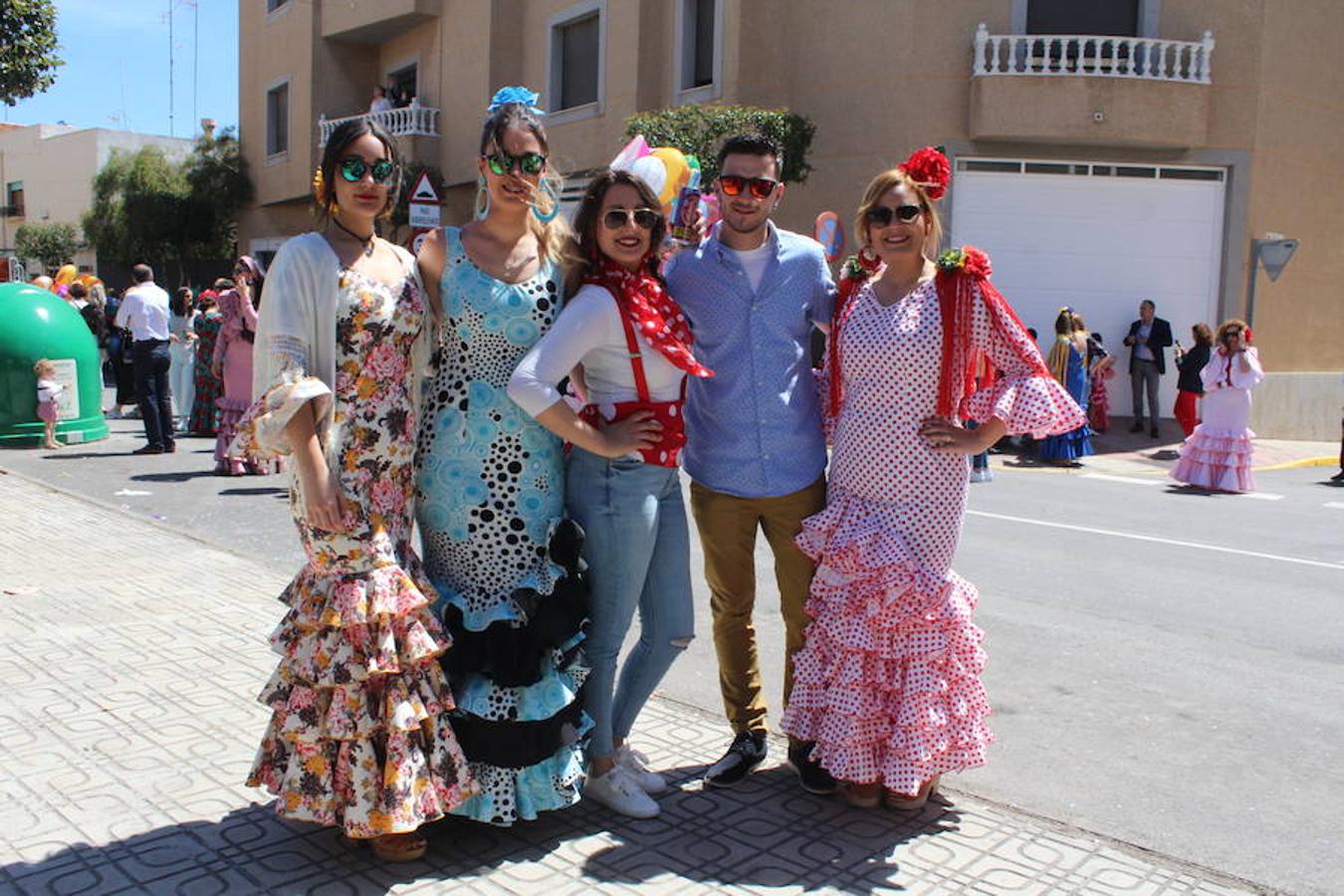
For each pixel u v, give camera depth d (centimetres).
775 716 459
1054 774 409
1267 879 328
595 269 344
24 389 1200
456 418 329
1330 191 1731
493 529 329
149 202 2892
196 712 429
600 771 359
